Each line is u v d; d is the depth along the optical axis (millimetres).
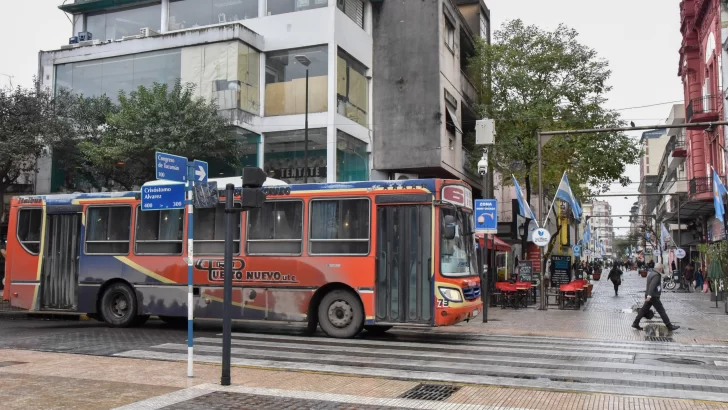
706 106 34562
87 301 15898
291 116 25266
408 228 13234
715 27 32781
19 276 16531
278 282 14086
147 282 15359
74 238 16188
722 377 9531
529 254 46375
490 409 7227
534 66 30750
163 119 21828
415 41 28703
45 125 22859
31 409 7000
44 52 27047
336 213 13828
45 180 26438
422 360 10820
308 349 11961
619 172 30312
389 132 28625
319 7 25750
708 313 22250
